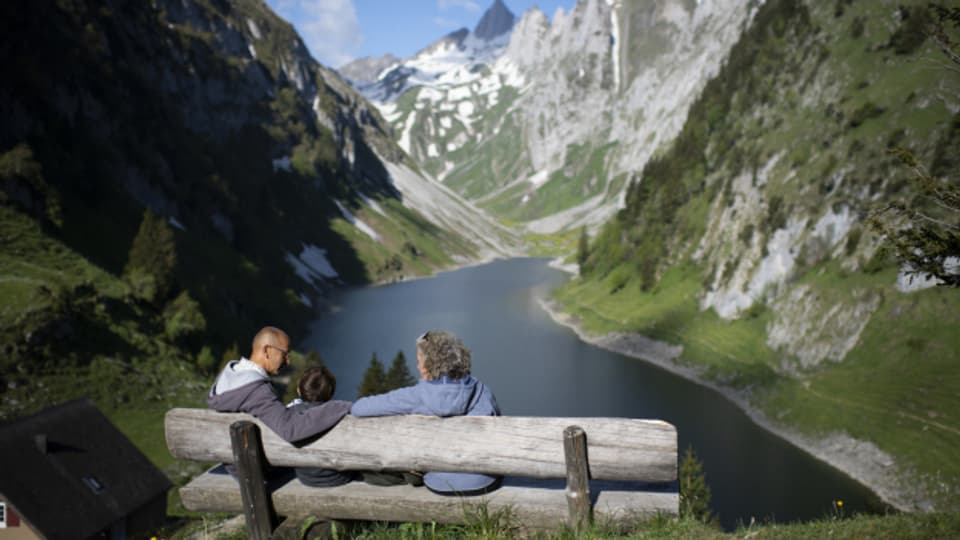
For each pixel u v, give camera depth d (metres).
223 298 96.94
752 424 66.00
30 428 28.08
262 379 5.64
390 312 139.75
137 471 30.45
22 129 84.31
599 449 4.87
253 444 5.36
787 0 147.88
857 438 56.56
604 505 5.34
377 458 5.28
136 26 154.50
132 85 132.25
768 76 137.00
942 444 50.72
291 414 5.39
